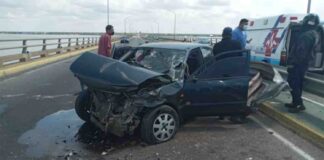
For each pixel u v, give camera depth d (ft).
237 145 19.02
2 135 19.95
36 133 20.49
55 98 30.60
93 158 16.85
